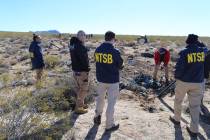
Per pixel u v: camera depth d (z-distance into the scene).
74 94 4.06
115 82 3.05
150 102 4.38
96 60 3.10
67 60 8.45
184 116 3.76
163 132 3.17
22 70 7.29
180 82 3.11
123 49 11.84
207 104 4.32
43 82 4.87
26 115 2.78
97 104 3.22
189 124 3.43
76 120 3.35
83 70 3.43
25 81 5.25
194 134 3.09
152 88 5.24
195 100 3.08
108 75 3.03
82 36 3.36
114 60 2.99
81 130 3.10
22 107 2.69
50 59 7.76
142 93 4.78
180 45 16.44
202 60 3.01
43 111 3.06
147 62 7.85
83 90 3.53
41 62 5.12
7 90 3.51
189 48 3.00
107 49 3.00
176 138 3.05
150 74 6.30
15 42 17.42
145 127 3.28
